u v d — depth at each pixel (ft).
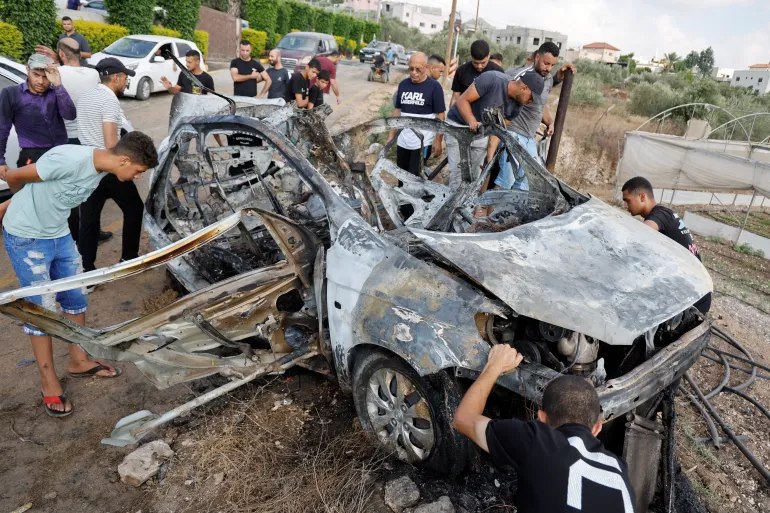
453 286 8.69
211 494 9.22
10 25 38.99
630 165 37.19
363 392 9.84
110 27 50.75
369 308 9.13
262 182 13.04
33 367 12.36
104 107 14.40
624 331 8.11
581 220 11.01
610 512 5.22
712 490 10.10
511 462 5.89
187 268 13.25
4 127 14.35
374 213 11.82
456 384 8.56
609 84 99.55
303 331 11.67
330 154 12.15
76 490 9.25
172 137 14.03
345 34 130.31
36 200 10.00
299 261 10.46
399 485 9.14
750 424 12.22
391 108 41.93
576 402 5.99
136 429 9.53
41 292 8.02
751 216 36.50
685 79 101.30
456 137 13.82
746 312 18.40
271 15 90.94
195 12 67.31
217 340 9.85
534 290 8.58
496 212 13.52
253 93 28.71
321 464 9.70
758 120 60.95
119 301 15.40
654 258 10.20
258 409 11.20
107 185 14.98
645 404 9.49
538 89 16.55
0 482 9.34
